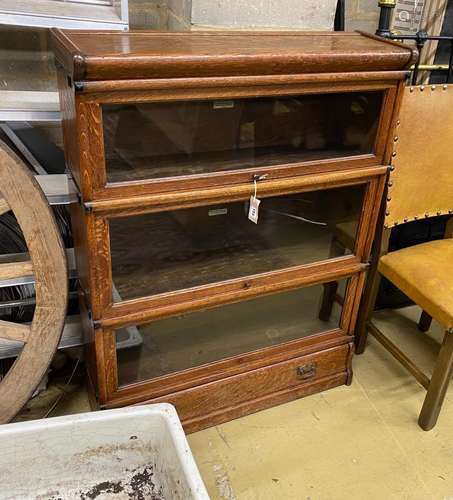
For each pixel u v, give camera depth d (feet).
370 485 4.37
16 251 4.63
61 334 4.20
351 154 4.15
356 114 4.11
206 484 4.31
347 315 5.04
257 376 4.83
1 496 4.00
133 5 5.00
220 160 3.81
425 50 5.93
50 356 4.21
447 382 4.67
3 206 3.69
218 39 3.88
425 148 4.88
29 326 4.10
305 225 4.50
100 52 3.02
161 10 5.14
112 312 3.83
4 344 4.40
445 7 5.77
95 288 3.67
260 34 4.23
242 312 4.83
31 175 3.63
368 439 4.80
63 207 4.89
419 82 6.13
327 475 4.44
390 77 3.82
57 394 5.06
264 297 4.86
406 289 4.84
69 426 3.85
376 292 5.42
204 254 4.26
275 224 4.42
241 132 3.90
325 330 5.11
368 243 4.64
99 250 3.54
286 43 3.86
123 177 3.43
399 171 4.83
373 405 5.17
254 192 3.83
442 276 4.71
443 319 4.45
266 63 3.34
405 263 4.94
